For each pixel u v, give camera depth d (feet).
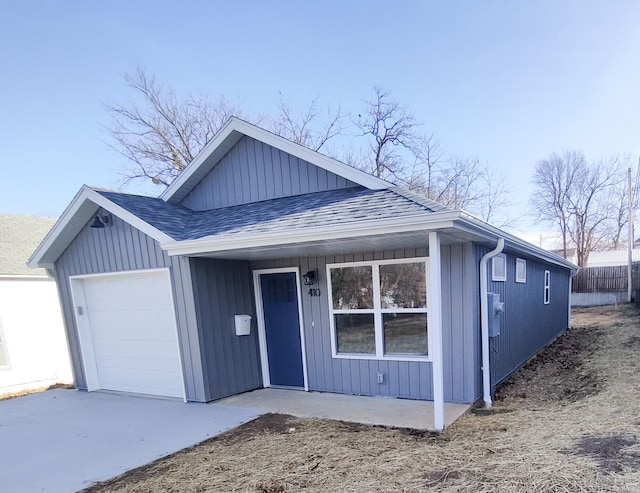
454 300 18.06
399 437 14.16
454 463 11.35
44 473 13.07
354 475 11.10
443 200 67.46
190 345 20.59
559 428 13.75
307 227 15.47
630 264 63.77
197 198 25.11
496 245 18.95
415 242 16.62
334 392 21.08
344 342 20.80
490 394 19.54
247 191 23.35
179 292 20.63
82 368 25.17
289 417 17.25
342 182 20.36
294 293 22.11
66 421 18.88
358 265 20.03
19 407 22.12
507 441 12.92
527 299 29.32
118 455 14.19
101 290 24.18
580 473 9.70
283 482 11.03
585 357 28.63
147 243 21.42
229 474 11.89
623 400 16.52
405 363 19.11
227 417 17.71
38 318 33.47
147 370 22.71
